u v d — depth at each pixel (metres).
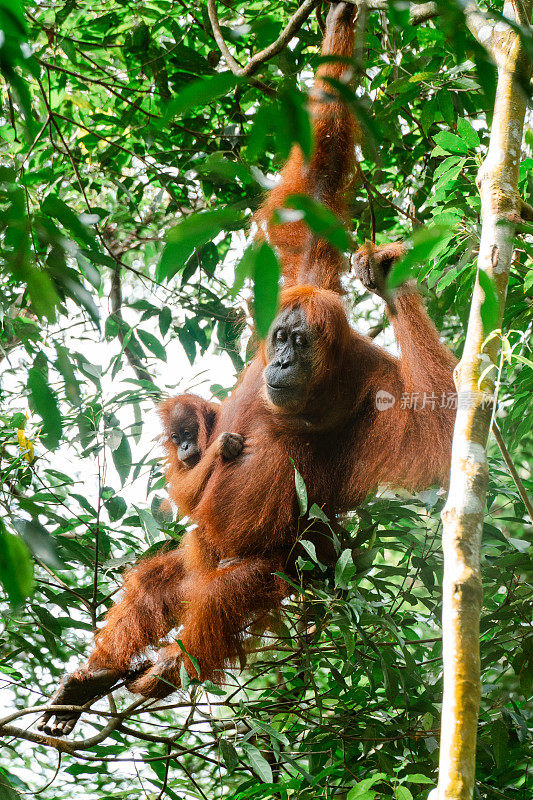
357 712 4.74
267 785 4.23
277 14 7.25
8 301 5.54
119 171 7.51
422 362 5.14
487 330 3.14
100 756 5.08
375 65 5.95
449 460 5.05
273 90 5.01
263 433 5.77
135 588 5.87
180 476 6.52
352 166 5.98
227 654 5.32
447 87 5.97
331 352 5.40
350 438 5.57
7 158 6.84
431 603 5.09
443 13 2.23
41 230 2.68
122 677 5.57
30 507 5.06
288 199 1.87
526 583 5.13
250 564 5.47
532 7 3.81
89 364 5.43
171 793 4.69
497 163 3.61
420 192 7.14
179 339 6.89
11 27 2.04
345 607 4.32
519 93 3.70
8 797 4.59
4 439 5.45
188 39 7.49
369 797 3.83
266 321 1.94
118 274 7.04
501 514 7.95
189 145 7.50
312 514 4.58
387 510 5.26
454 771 2.46
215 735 4.52
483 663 4.91
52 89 7.57
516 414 5.83
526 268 5.41
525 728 4.81
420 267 5.11
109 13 7.34
